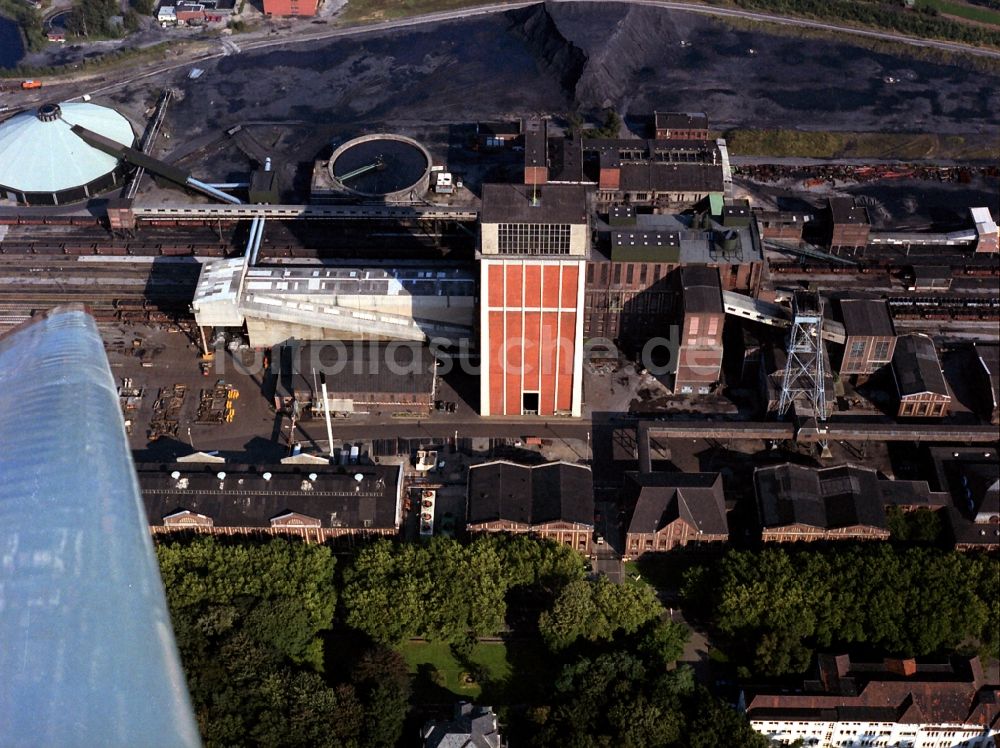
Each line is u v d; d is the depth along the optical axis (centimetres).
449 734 18862
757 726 19888
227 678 19725
